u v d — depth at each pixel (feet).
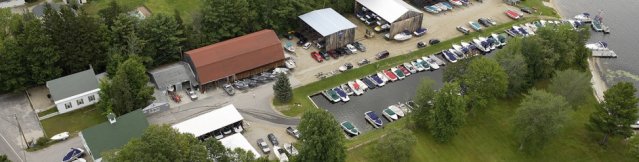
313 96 433.89
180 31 444.14
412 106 403.54
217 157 289.12
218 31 463.01
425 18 556.51
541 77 443.73
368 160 360.28
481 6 588.09
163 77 417.90
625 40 557.74
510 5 594.65
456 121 369.09
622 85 368.68
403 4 524.93
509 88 421.18
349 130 391.04
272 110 408.46
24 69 399.65
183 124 370.53
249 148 352.49
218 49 436.35
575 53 452.35
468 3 591.37
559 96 365.20
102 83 378.94
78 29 403.13
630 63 516.32
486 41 512.22
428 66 473.67
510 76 414.21
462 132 392.27
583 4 634.02
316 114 312.50
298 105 415.64
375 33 521.24
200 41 459.73
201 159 267.59
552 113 349.82
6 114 390.42
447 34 527.81
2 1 528.22
